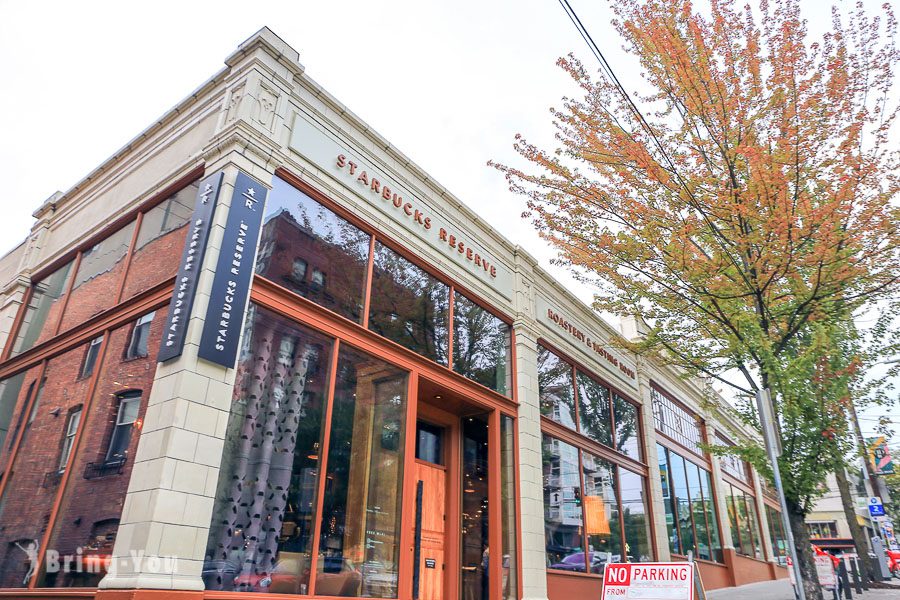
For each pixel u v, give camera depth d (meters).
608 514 14.86
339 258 9.24
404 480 9.16
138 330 7.91
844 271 9.74
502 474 11.80
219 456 6.58
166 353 6.78
